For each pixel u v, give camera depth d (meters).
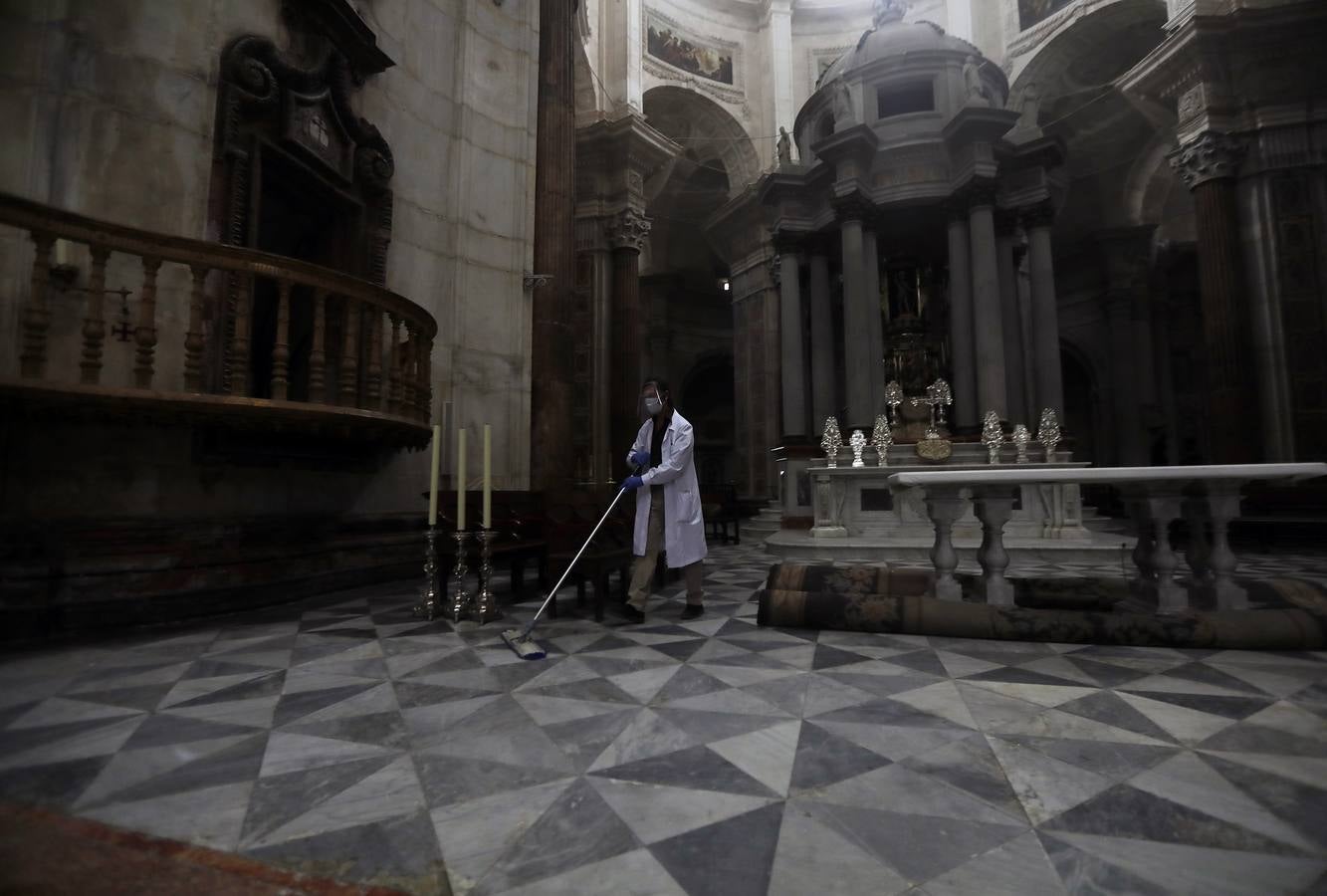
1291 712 2.35
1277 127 10.81
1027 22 16.17
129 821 1.57
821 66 19.69
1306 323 10.42
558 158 7.91
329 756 1.99
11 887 1.27
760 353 17.98
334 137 5.75
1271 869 1.36
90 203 4.15
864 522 8.73
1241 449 10.59
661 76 18.09
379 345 4.82
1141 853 1.42
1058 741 2.09
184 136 4.60
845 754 2.00
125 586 3.92
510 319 7.73
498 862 1.40
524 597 5.16
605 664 3.08
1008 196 12.45
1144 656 3.17
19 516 3.73
